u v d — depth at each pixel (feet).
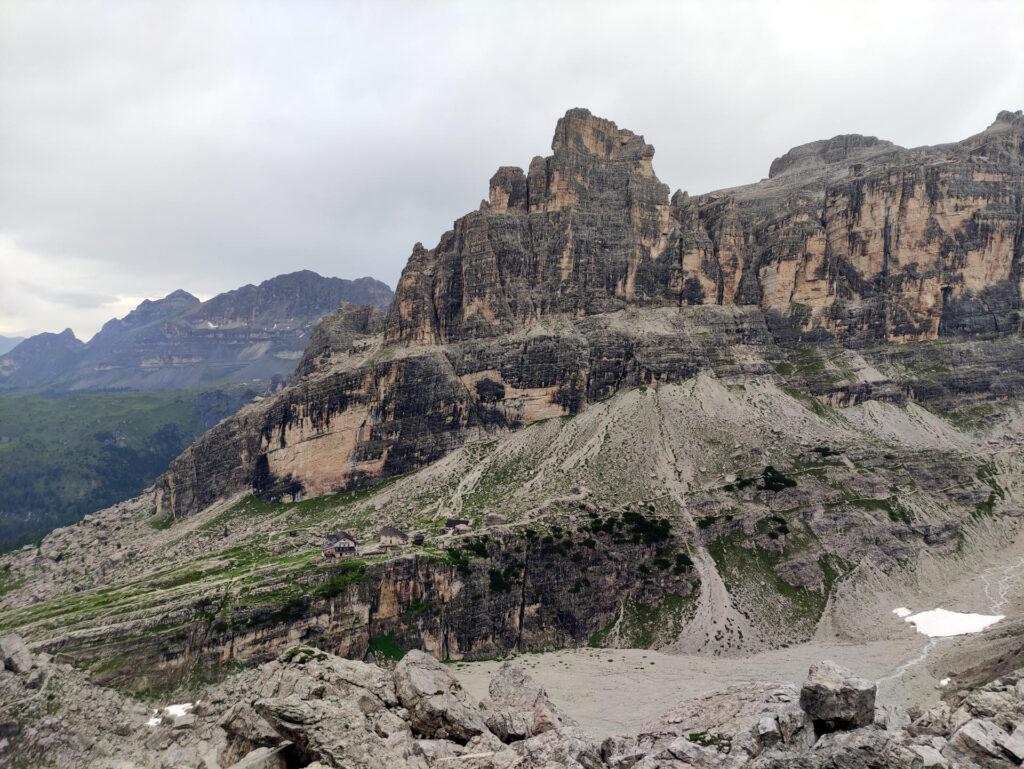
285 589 460.14
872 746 147.84
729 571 529.86
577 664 453.17
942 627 465.47
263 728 194.08
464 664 472.03
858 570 539.70
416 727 201.57
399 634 479.00
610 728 311.47
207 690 401.90
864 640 467.52
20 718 357.20
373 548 522.06
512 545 537.24
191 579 525.34
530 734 200.54
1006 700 172.76
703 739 176.24
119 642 408.87
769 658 442.50
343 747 176.24
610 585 527.40
